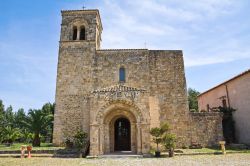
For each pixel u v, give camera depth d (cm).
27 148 2767
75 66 3600
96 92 2973
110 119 3062
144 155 2656
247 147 3192
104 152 2934
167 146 2667
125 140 3238
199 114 3450
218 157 2378
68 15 3841
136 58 3603
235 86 3756
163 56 3647
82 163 2102
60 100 3481
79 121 3397
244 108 3509
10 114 8694
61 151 2895
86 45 3675
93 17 3803
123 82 3512
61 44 3700
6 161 2247
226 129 3666
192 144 3331
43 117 4181
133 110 2916
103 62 3597
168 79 3556
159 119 3388
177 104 3469
